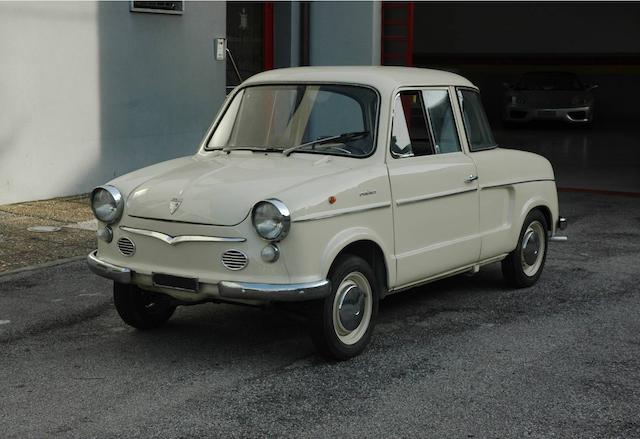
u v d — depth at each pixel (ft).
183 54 41.83
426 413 16.29
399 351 19.74
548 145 64.03
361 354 19.49
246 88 21.95
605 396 17.25
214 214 17.71
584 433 15.56
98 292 24.22
